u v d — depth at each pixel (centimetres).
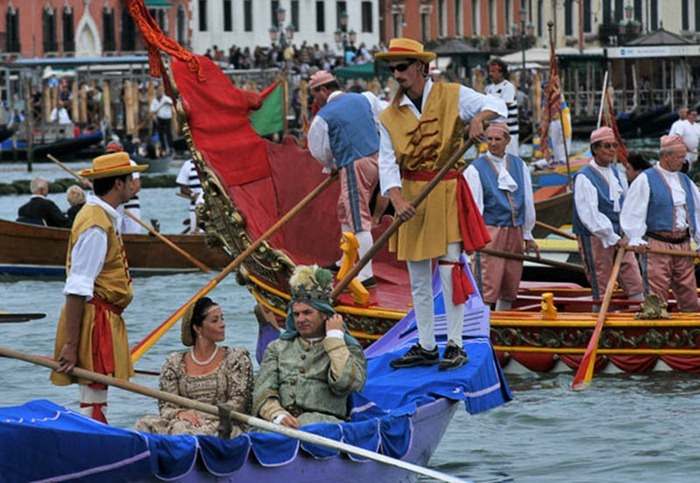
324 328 1642
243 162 2619
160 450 1414
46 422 1378
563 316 2378
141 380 2383
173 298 3359
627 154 2991
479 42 15225
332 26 14700
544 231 4262
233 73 10562
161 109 9231
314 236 2658
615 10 15350
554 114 4556
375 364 1920
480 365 1892
